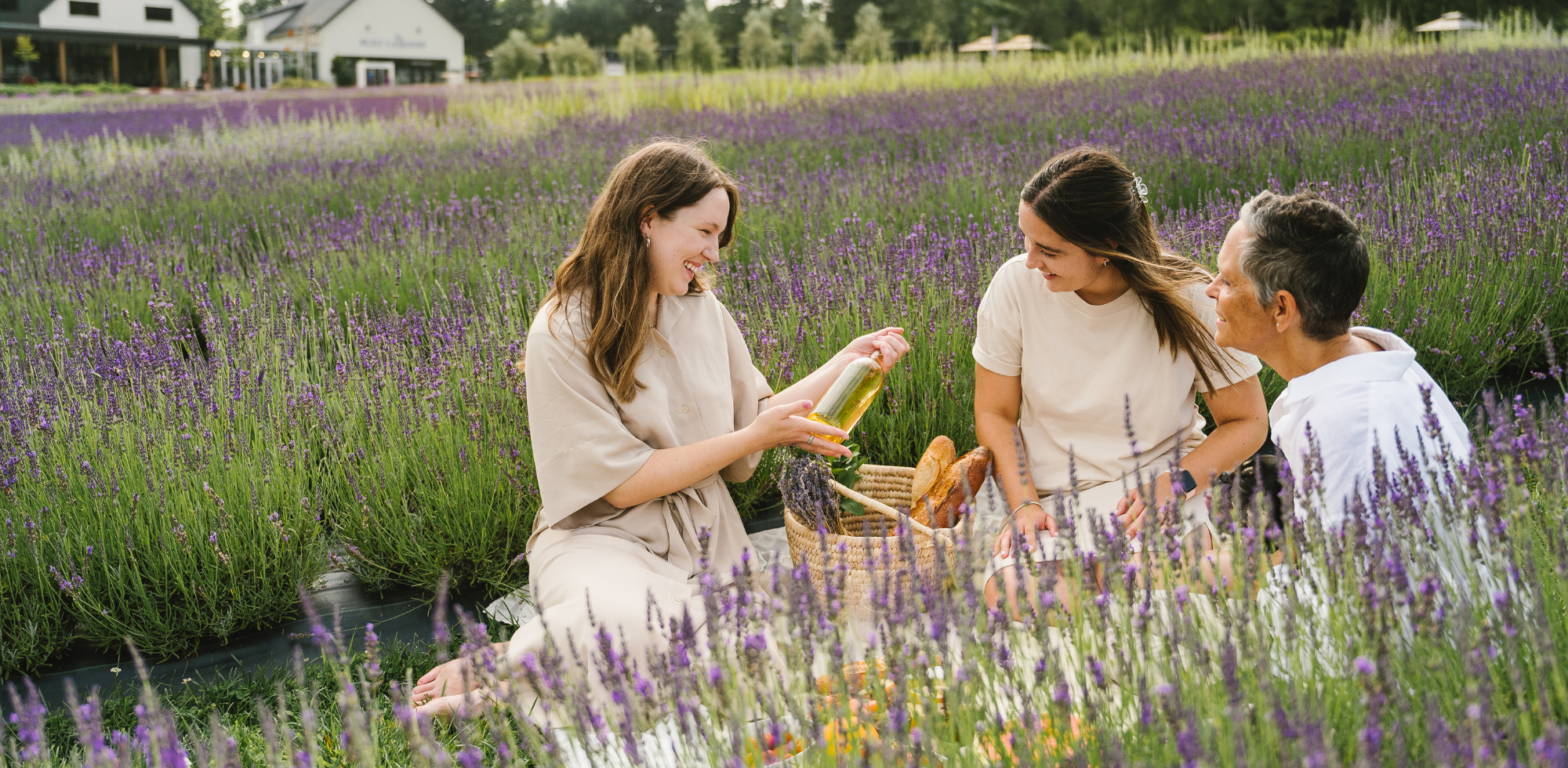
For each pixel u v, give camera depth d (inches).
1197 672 56.2
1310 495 66.2
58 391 130.6
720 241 106.2
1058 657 57.2
